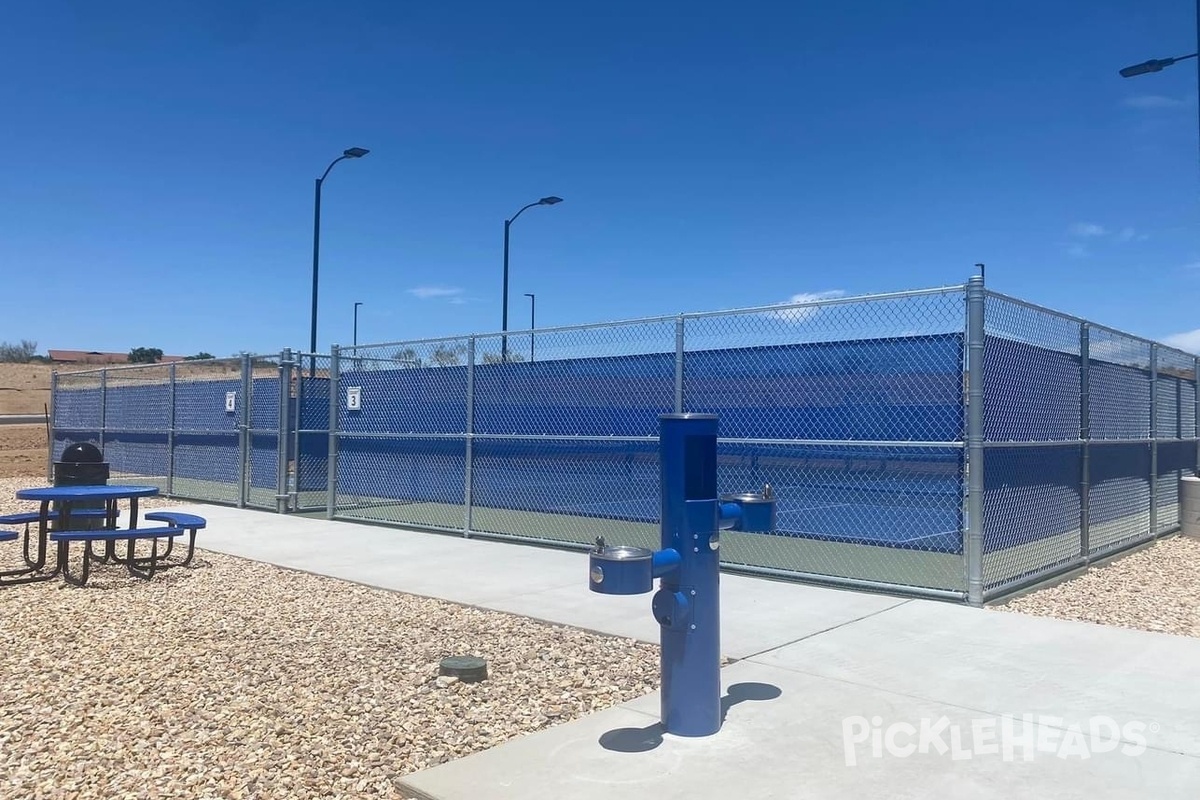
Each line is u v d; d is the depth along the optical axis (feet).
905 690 17.11
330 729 15.43
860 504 27.20
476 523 39.99
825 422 28.04
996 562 26.48
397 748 14.62
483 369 39.24
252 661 19.49
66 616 23.88
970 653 19.65
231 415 51.55
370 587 27.50
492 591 26.55
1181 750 14.16
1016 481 27.27
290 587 27.68
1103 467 34.88
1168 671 18.34
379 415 44.73
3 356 207.51
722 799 12.46
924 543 25.88
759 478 29.58
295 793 12.99
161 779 13.46
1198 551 36.47
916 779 13.08
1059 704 16.33
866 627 21.91
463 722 15.75
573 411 35.55
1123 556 34.76
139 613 24.21
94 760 14.15
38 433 96.37
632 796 12.55
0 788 13.12
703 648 14.78
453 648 20.48
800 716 15.66
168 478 54.54
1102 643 20.48
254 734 15.21
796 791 12.69
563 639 21.20
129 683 17.97
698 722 14.71
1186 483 40.96
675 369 31.45
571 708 16.42
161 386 57.88
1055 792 12.66
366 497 45.16
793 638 20.89
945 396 25.36
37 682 18.06
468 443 38.11
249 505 48.62
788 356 29.04
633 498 33.27
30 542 37.47
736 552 31.81
